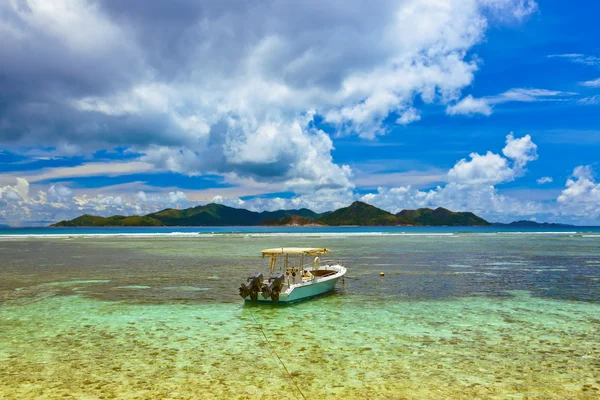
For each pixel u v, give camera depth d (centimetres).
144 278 2909
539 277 2975
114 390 1021
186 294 2320
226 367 1184
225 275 3061
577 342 1426
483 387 1045
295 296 2094
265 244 6875
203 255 4709
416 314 1853
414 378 1102
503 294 2330
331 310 1938
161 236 10025
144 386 1047
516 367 1183
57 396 984
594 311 1908
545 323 1691
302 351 1328
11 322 1711
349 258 4406
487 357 1266
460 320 1741
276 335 1516
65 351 1327
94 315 1834
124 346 1382
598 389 1033
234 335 1518
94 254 4816
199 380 1088
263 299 2042
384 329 1598
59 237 9250
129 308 1975
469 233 12875
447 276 3020
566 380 1090
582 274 3128
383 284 2673
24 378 1097
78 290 2439
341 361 1233
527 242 7588
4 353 1305
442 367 1183
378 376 1116
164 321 1730
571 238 9300
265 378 1103
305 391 1020
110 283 2689
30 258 4316
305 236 10369
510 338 1473
